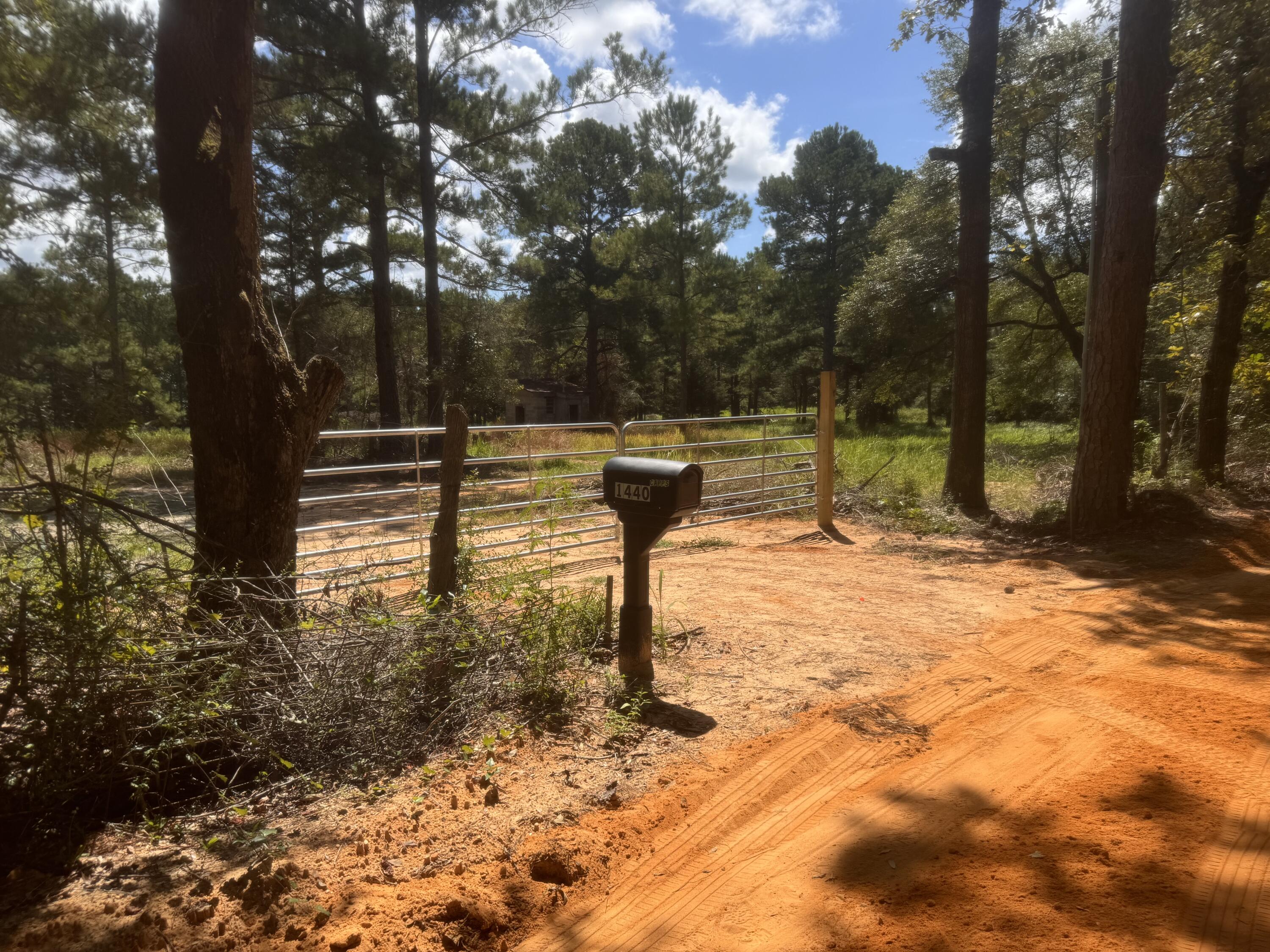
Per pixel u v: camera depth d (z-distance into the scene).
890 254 22.61
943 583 7.66
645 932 2.62
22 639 3.05
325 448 23.89
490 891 2.76
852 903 2.71
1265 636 5.73
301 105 21.44
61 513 3.32
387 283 23.05
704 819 3.36
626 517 4.62
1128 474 9.98
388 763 3.73
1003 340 25.98
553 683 4.52
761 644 5.67
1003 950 2.40
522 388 33.41
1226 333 12.67
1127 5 9.61
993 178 16.88
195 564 4.07
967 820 3.26
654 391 58.31
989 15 11.95
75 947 2.44
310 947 2.45
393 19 21.47
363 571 5.36
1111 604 6.79
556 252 41.03
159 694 3.31
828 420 10.74
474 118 21.94
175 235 4.20
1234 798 3.32
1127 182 9.68
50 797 3.09
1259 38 11.38
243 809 3.28
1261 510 11.20
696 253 36.34
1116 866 2.84
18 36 6.66
